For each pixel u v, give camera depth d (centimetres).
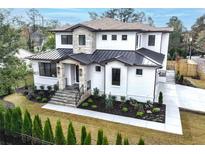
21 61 1783
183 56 5012
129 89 1834
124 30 1983
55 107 1759
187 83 2662
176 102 1897
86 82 1931
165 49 2566
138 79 1778
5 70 1614
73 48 2161
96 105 1769
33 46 4722
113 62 1798
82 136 1030
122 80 1809
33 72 2014
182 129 1393
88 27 2016
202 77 2991
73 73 2138
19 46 1761
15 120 1204
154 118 1530
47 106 1786
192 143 1205
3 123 1252
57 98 1881
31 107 1770
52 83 2164
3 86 1616
